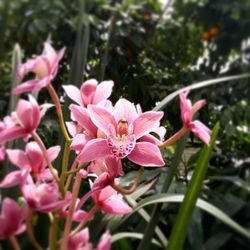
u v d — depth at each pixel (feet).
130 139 0.84
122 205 0.88
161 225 1.36
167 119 1.56
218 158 1.82
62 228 1.14
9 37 1.84
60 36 1.88
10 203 0.77
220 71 1.95
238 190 1.48
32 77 1.68
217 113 1.80
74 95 0.92
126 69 1.75
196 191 0.86
